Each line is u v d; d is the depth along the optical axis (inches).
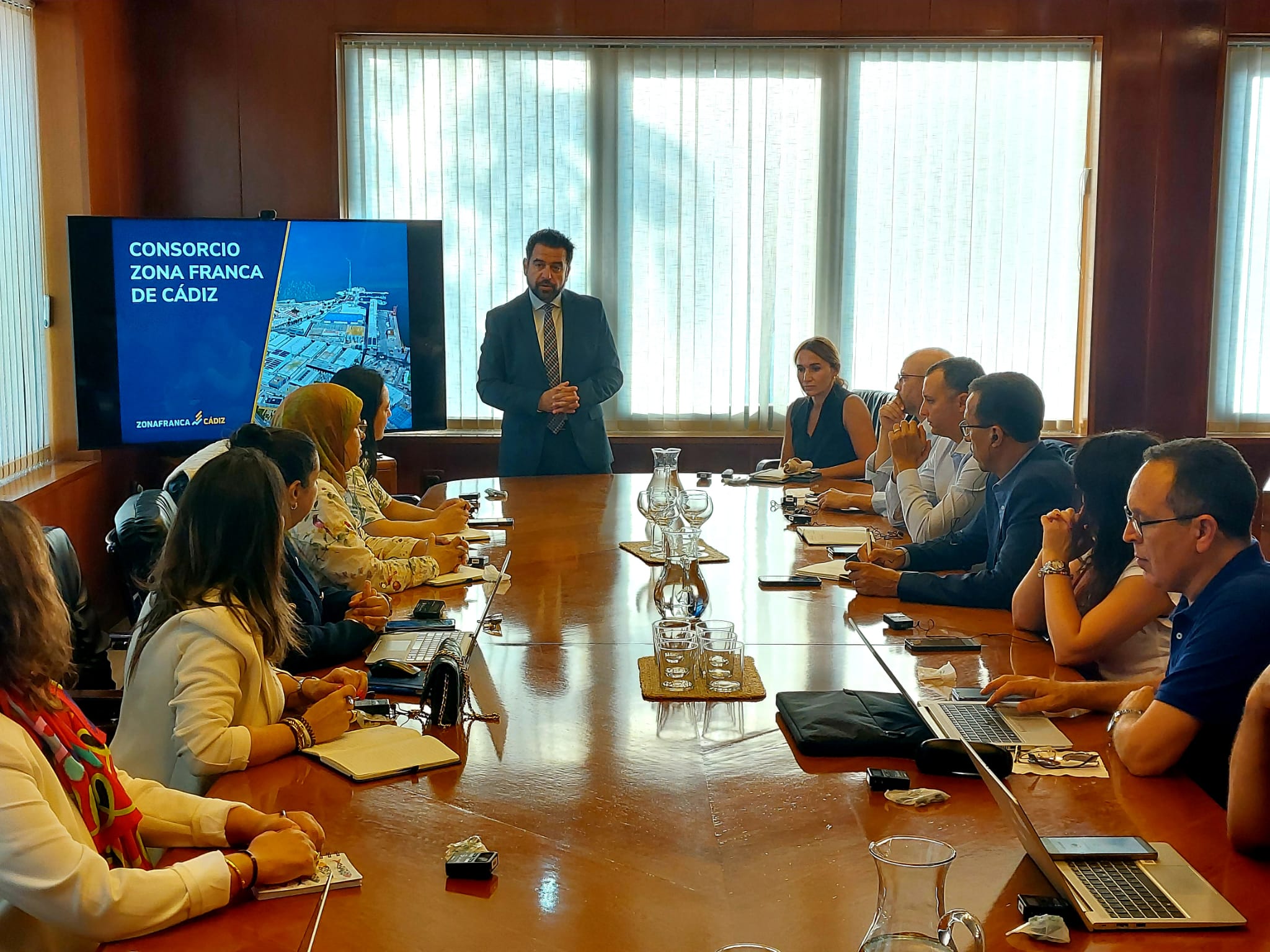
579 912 57.3
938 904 46.1
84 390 211.6
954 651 99.3
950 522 136.6
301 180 237.8
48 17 205.5
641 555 136.6
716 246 243.6
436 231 231.9
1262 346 249.3
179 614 76.6
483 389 211.2
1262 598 71.6
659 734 81.4
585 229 242.2
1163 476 75.3
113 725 106.5
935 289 245.1
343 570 113.7
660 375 246.5
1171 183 241.1
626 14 235.1
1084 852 61.1
